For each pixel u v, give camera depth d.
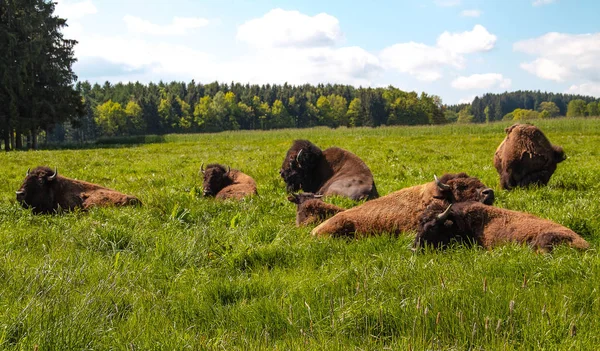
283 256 6.03
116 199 9.96
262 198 10.12
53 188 9.88
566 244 5.51
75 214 8.97
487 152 21.95
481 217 6.41
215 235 6.76
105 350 3.63
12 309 4.08
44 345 3.50
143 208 9.20
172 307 4.46
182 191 11.75
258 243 6.66
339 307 4.15
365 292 4.36
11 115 50.88
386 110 158.38
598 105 183.75
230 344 3.70
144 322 4.10
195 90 185.62
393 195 7.34
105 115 127.06
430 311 3.94
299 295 4.56
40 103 52.88
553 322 3.70
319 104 163.12
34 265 5.48
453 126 50.38
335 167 11.70
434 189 6.96
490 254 5.62
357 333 3.84
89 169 18.33
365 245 6.36
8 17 53.00
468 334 3.64
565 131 40.41
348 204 9.46
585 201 8.55
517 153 11.80
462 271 4.91
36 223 8.33
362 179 10.74
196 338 3.76
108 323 4.04
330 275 5.09
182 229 7.75
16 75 50.81
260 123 157.12
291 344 3.63
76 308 4.09
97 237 6.61
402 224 6.94
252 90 189.00
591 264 4.86
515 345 3.54
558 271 4.77
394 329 3.91
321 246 6.29
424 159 19.17
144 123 131.50
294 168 12.00
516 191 11.11
